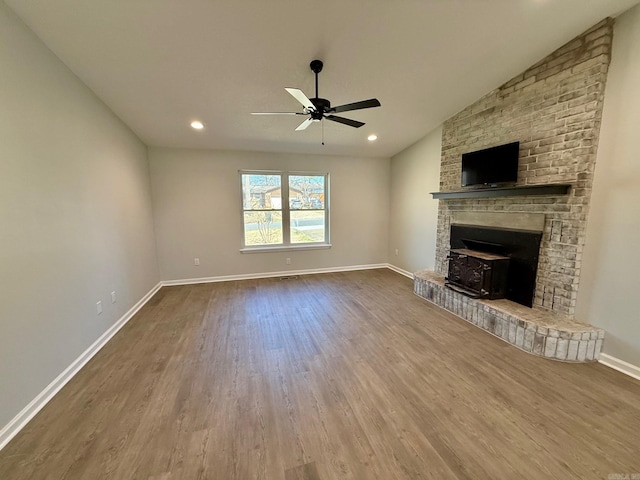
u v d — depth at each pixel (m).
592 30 2.29
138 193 3.95
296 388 2.09
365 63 2.64
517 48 2.51
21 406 1.75
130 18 2.01
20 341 1.77
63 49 2.21
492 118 3.26
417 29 2.25
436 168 4.39
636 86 2.10
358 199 5.66
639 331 2.13
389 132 4.37
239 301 3.99
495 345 2.69
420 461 1.47
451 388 2.07
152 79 2.72
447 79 2.96
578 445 1.56
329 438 1.63
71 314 2.32
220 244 4.95
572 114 2.46
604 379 2.15
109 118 3.15
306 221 5.48
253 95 3.07
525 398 1.95
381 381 2.16
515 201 3.02
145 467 1.45
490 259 3.03
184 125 3.73
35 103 2.01
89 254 2.63
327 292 4.38
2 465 1.47
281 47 2.38
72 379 2.22
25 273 1.85
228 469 1.43
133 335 2.97
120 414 1.83
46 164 2.10
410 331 3.01
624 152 2.18
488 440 1.60
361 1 1.97
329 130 4.16
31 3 1.81
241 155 4.86
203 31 2.17
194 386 2.12
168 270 4.74
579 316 2.52
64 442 1.61
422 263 4.88
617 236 2.23
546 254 2.72
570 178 2.49
